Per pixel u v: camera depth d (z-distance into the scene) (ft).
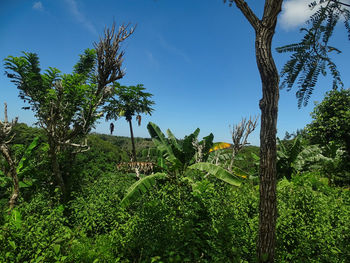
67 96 38.60
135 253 13.38
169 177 27.43
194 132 38.83
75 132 31.45
